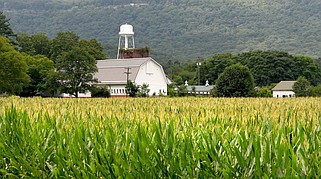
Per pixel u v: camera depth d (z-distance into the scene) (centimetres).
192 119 1002
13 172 760
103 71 9219
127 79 8206
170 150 634
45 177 714
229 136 685
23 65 7269
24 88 8244
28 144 778
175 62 16012
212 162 618
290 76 11412
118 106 2061
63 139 757
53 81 7375
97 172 662
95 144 691
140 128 707
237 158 587
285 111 1546
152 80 9050
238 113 1352
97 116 1151
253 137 618
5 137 834
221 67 12250
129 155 660
